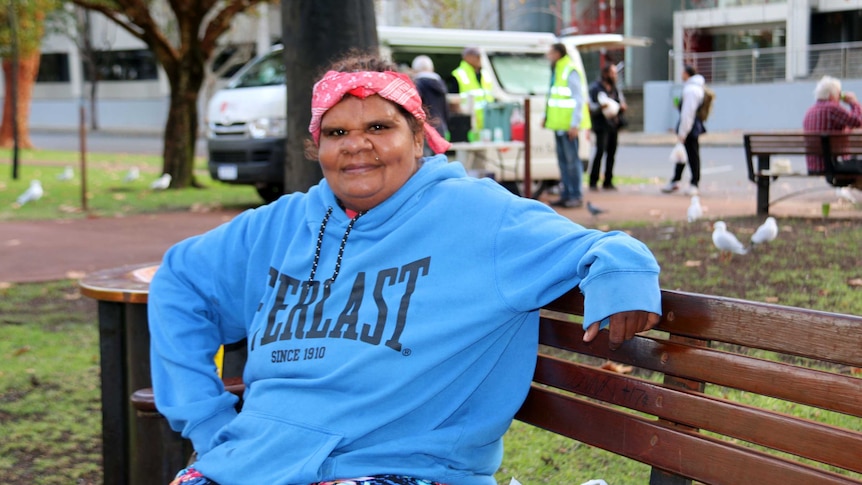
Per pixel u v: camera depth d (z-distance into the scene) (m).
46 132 41.94
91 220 11.88
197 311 2.71
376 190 2.40
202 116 39.16
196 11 15.41
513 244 2.26
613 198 12.40
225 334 2.80
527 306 2.21
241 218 2.77
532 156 12.07
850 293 5.39
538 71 12.78
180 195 14.64
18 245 9.88
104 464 3.62
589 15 31.23
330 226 2.49
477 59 11.65
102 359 3.56
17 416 4.69
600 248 2.09
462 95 11.55
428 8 24.61
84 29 39.16
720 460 2.01
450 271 2.28
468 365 2.29
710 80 29.00
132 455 3.40
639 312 2.05
